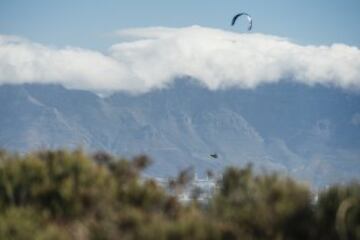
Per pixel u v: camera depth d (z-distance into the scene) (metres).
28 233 38.97
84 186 43.22
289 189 42.28
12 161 45.03
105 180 44.31
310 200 43.00
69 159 45.12
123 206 41.75
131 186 43.44
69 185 42.38
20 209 40.84
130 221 38.91
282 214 40.56
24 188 43.19
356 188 41.97
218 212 41.66
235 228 39.03
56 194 42.50
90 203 41.62
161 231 38.22
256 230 40.19
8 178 43.41
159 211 42.47
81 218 41.12
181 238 38.00
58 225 40.97
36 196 42.72
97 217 41.12
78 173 44.38
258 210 40.69
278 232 39.97
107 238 38.53
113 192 43.00
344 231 39.84
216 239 38.16
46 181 43.28
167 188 45.12
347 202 40.28
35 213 41.03
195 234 38.09
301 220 40.66
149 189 43.00
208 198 44.38
